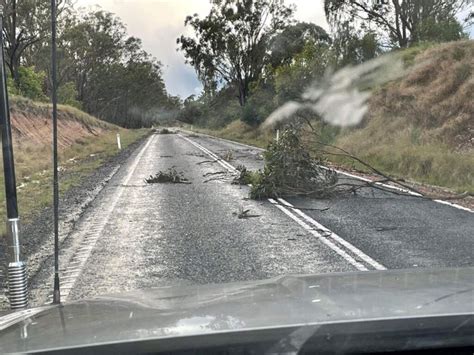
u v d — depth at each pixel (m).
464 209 10.70
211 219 10.20
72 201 12.78
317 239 8.34
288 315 2.07
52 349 1.86
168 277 6.50
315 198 12.47
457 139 18.16
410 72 26.12
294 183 12.60
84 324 2.21
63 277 6.68
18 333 2.21
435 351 1.92
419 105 21.94
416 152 17.58
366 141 22.56
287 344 1.84
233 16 57.28
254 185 13.04
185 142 43.19
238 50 58.31
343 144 23.45
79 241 8.64
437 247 7.59
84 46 61.12
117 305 2.68
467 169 14.86
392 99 24.81
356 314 2.04
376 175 16.69
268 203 11.91
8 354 1.86
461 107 19.80
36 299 5.86
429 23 33.53
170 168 20.41
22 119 32.91
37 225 10.02
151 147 36.09
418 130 20.17
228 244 8.14
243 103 60.97
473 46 23.50
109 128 66.94
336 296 2.42
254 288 2.87
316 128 29.09
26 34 44.84
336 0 36.78
